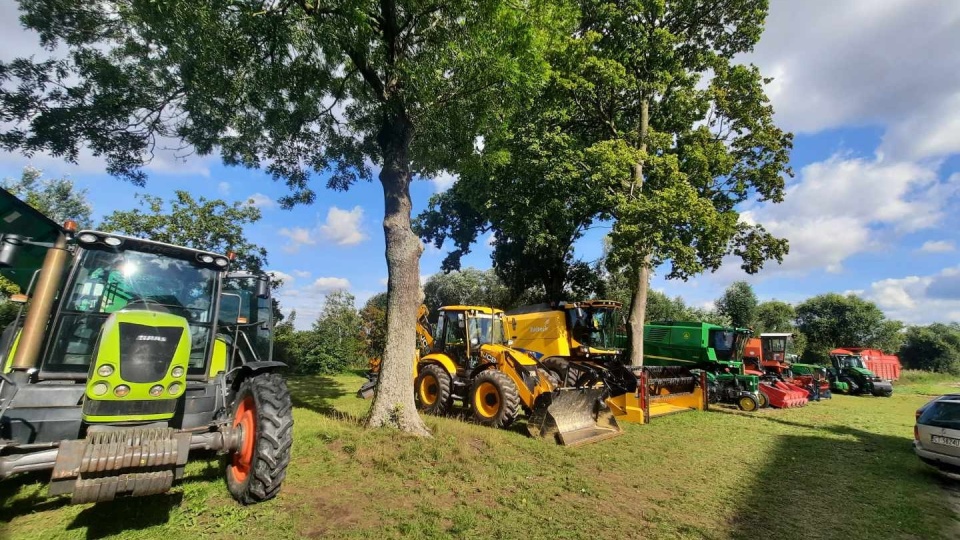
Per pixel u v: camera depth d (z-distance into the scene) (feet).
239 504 13.79
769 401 49.73
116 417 11.78
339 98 28.50
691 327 52.54
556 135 51.19
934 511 18.62
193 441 13.44
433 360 33.06
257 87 24.20
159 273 15.47
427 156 30.53
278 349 59.77
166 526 12.27
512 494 16.93
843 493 20.26
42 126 21.84
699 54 54.54
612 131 56.70
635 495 18.21
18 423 11.57
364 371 62.54
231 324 18.58
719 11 54.34
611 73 49.34
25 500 13.29
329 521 13.37
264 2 20.71
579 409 28.25
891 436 35.22
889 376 95.40
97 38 22.16
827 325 134.72
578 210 58.70
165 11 18.16
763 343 66.59
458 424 26.18
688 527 15.38
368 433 21.54
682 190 43.14
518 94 26.04
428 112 24.97
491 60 22.16
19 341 12.36
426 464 18.84
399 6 22.70
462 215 82.74
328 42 20.75
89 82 22.50
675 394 43.75
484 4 20.72
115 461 10.53
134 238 14.64
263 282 18.34
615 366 38.01
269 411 13.75
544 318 42.91
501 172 56.03
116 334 12.01
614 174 45.78
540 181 53.36
